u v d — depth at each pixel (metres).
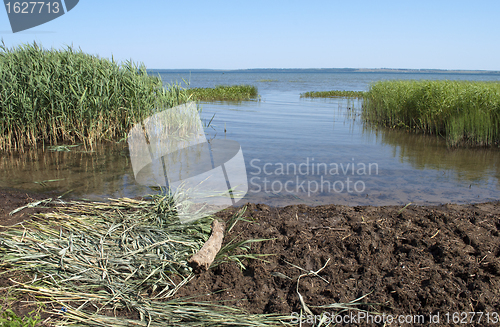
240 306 2.59
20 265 2.87
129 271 2.93
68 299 2.55
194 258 2.92
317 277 2.87
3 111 6.99
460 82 11.54
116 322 2.36
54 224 3.60
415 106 10.77
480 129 8.45
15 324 2.13
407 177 5.79
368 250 3.20
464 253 3.09
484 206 4.37
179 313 2.48
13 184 5.14
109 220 3.70
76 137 8.45
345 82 56.12
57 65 7.85
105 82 8.23
